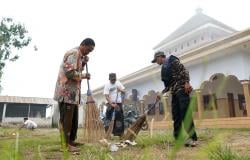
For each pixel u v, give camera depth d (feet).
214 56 37.52
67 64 13.03
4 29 53.62
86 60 14.08
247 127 32.07
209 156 7.44
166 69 14.64
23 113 106.52
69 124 12.85
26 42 55.11
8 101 101.09
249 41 32.19
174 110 14.05
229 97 47.26
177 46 63.00
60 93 12.91
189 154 10.52
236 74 35.45
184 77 14.02
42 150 12.67
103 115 39.86
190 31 58.85
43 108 109.60
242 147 12.46
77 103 13.33
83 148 12.56
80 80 13.51
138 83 52.49
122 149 12.49
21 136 23.89
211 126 31.83
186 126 1.74
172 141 13.74
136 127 14.85
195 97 1.82
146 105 52.60
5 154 3.59
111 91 23.13
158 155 10.34
